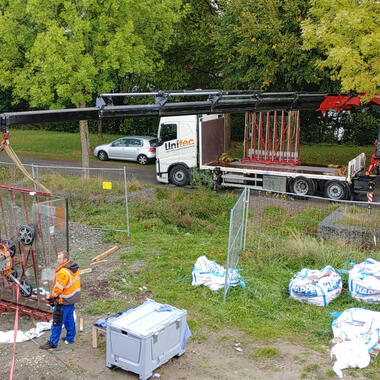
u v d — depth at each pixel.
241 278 10.27
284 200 16.28
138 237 13.36
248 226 13.62
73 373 7.14
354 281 9.41
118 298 9.63
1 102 36.41
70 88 17.17
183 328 7.49
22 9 18.03
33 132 37.59
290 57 19.98
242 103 15.32
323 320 8.62
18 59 19.22
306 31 15.41
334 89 20.72
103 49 17.66
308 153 26.47
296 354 7.57
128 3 17.62
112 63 17.56
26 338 8.16
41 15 16.78
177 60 26.62
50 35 16.45
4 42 18.64
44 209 8.54
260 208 15.54
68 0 17.03
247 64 21.73
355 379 6.91
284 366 7.27
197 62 26.30
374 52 14.56
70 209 15.77
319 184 17.47
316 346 7.81
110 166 24.64
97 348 7.84
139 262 11.49
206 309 9.04
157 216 15.11
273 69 20.44
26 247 8.81
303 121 29.75
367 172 16.67
